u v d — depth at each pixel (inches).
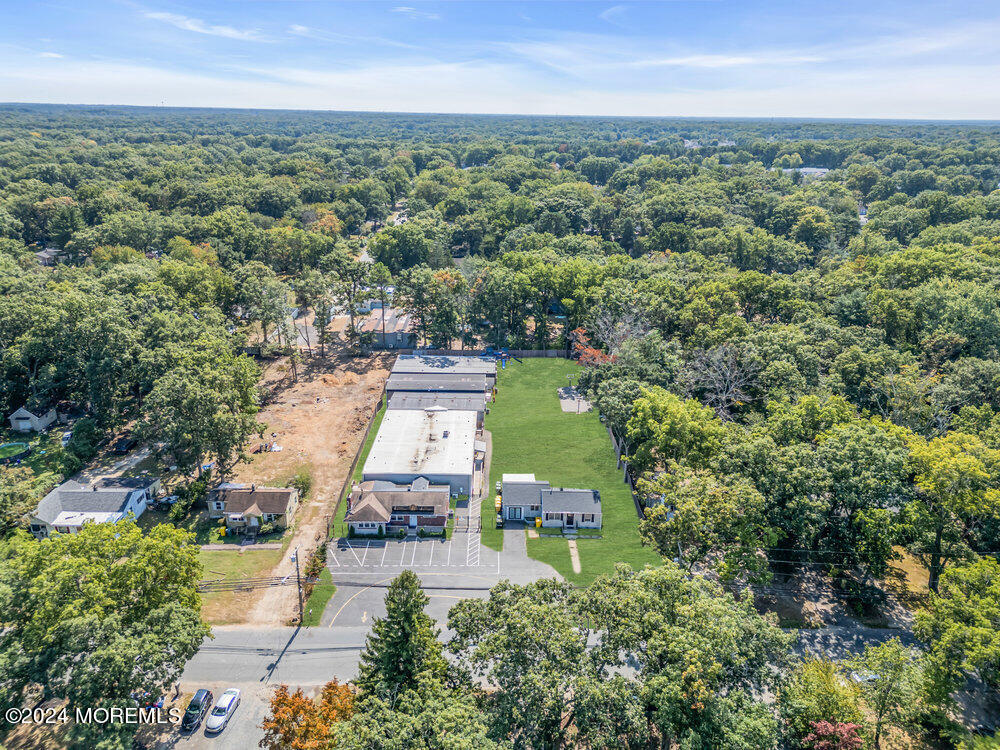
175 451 2979.8
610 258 5438.0
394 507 2783.0
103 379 3344.0
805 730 1642.5
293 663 2073.1
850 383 3287.4
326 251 6437.0
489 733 1413.6
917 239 5856.3
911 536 2192.4
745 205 7790.4
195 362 3233.3
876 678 1802.4
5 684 1546.5
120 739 1504.7
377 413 3882.9
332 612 2295.8
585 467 3316.9
